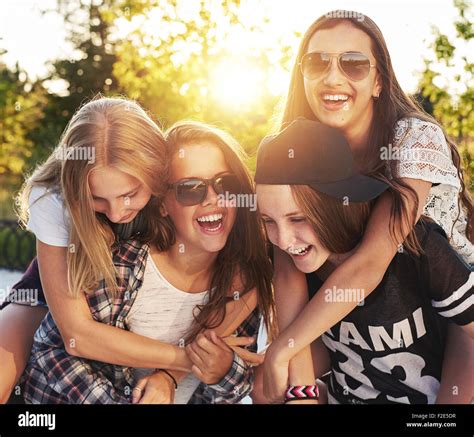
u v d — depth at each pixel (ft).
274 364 7.79
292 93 8.42
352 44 7.96
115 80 28.32
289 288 8.23
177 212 7.92
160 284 8.11
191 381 8.62
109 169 7.52
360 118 8.11
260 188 7.68
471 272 7.78
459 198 8.53
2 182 29.25
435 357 8.14
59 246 7.83
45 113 30.68
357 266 7.59
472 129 13.58
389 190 7.71
